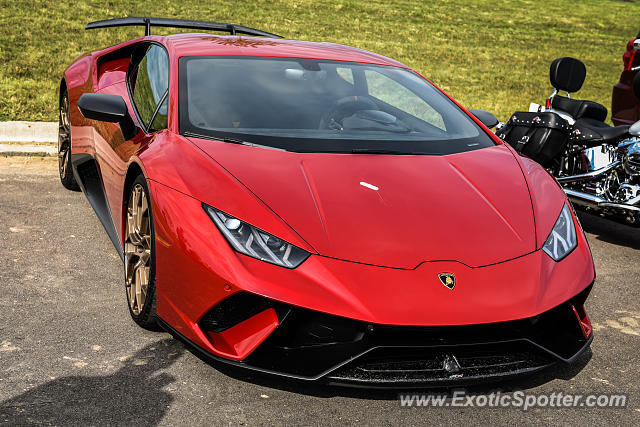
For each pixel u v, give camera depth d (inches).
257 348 87.5
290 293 85.4
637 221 174.1
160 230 96.5
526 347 91.5
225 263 87.5
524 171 118.5
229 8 698.2
